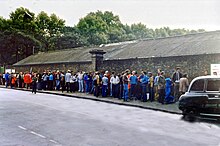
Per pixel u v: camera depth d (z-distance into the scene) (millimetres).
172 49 23141
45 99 19844
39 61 40344
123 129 9562
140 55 24703
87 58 30703
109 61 27016
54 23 84688
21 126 9898
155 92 18469
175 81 17656
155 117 12375
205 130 9539
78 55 34375
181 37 27016
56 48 72125
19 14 76000
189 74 20234
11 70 40219
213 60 18906
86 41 75250
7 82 35188
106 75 21734
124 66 25562
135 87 19281
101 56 27406
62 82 25719
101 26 92375
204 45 21266
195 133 9039
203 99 11734
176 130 9500
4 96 21953
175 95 17562
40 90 28406
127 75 19500
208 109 11578
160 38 29359
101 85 22328
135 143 7625
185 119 11875
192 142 7797
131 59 24891
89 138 8156
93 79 22641
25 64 42281
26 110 14078
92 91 23375
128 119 11734
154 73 22875
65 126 9984
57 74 28406
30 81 30797
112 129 9539
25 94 24156
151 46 26891
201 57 19609
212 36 23844
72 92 25469
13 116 12148
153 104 16797
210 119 11938
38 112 13414
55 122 10781
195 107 11953
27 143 7480
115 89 20656
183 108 12398
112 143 7590
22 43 63094
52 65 36250
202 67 19516
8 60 63062
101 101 19297
